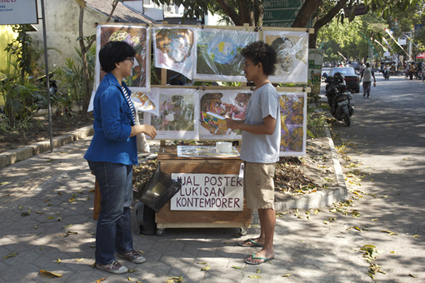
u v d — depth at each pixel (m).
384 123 11.71
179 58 4.55
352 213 4.92
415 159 7.63
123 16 15.41
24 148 7.22
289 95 4.78
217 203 4.11
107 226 3.32
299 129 4.84
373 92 22.80
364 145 8.99
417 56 49.19
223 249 3.91
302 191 5.28
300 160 6.70
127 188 3.50
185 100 4.66
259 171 3.57
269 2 8.57
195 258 3.71
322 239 4.19
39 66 13.72
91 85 11.21
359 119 12.60
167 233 4.27
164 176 3.97
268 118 3.41
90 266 3.49
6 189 5.46
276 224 4.53
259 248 3.95
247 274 3.44
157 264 3.58
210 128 4.74
